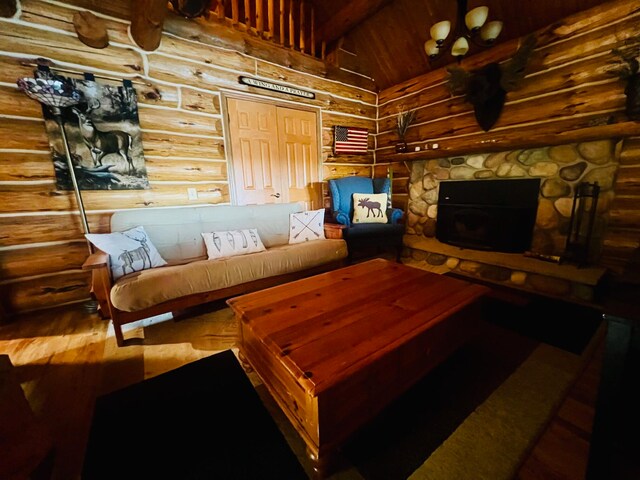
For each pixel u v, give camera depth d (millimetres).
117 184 2357
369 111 4191
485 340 1683
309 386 815
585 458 961
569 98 2502
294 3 3324
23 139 2004
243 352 1422
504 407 1191
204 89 2740
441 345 1317
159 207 2598
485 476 912
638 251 1061
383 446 1026
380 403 1062
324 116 3707
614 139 2225
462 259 2967
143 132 2453
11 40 1919
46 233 2148
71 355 1620
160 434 1087
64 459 989
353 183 3645
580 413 1151
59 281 2229
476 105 3051
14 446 701
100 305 2029
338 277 1714
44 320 2064
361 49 3811
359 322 1158
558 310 2049
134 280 1699
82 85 2145
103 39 2166
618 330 683
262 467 967
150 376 1431
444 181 3459
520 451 994
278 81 3223
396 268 1881
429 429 1095
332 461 962
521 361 1486
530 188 2730
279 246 2723
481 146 2863
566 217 2545
